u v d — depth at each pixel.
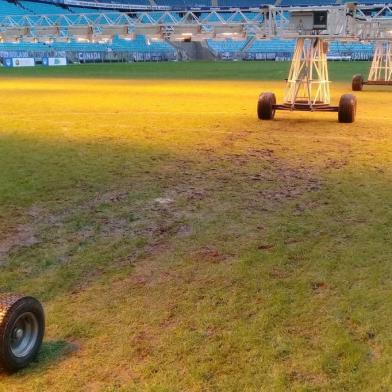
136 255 5.38
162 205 7.03
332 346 3.68
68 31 21.77
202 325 3.98
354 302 4.31
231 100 20.22
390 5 16.27
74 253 5.45
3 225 6.22
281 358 3.54
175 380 3.33
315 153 10.35
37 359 3.55
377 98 21.94
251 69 48.38
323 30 14.38
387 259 5.15
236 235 5.89
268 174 8.68
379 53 28.41
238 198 7.34
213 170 8.96
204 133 12.62
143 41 74.69
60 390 3.25
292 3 73.38
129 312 4.20
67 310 4.23
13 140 11.52
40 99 20.58
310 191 7.64
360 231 5.95
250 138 11.98
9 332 3.22
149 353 3.63
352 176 8.49
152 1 76.38
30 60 56.25
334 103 19.03
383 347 3.67
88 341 3.78
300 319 4.05
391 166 9.18
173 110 17.06
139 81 31.91
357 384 3.27
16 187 7.74
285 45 77.19
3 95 22.17
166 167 9.14
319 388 3.23
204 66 55.12
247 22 16.59
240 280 4.75
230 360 3.53
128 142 11.41
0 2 60.47
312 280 4.72
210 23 17.45
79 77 36.09
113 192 7.60
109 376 3.38
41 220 6.41
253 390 3.22
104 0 73.31
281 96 21.94
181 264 5.13
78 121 14.53
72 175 8.48
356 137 12.12
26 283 4.74
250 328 3.92
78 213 6.68
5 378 3.34
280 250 5.43
